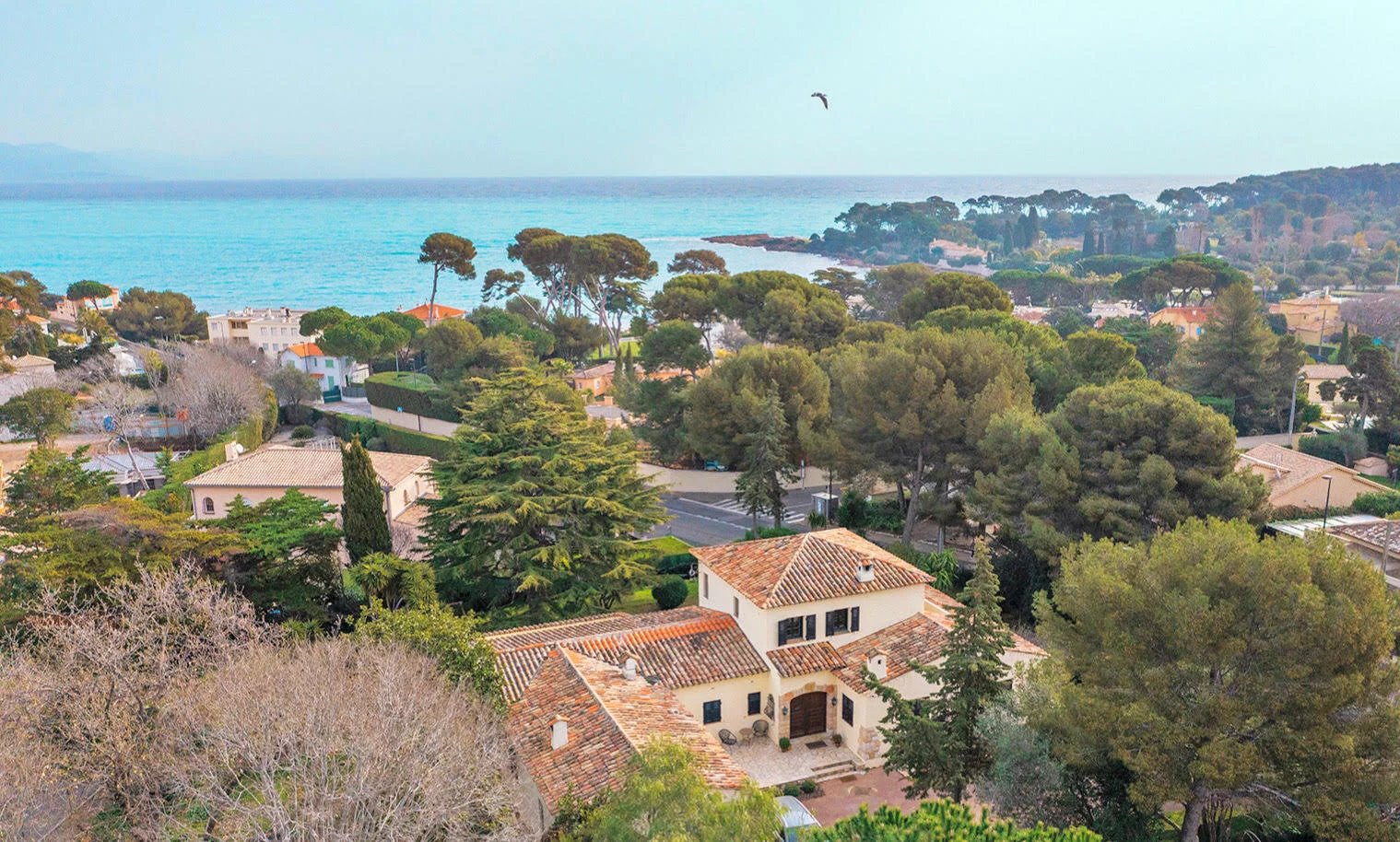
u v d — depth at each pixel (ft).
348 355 361.30
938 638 115.96
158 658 94.63
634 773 62.75
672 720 95.96
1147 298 508.94
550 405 154.92
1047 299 579.89
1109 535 144.46
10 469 245.45
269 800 71.36
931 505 174.70
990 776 89.30
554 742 91.30
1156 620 80.84
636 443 236.22
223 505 191.31
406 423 326.44
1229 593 79.30
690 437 213.66
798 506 231.30
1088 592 86.48
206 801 76.69
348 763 76.54
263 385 334.65
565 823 78.79
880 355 179.42
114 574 115.44
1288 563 77.20
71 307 541.34
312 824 68.90
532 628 124.98
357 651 96.17
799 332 293.64
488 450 148.05
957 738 90.12
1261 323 293.84
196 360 301.63
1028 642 122.11
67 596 113.70
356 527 149.79
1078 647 88.69
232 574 129.29
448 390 310.04
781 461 191.52
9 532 145.69
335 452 203.41
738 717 115.55
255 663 90.27
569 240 385.50
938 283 307.99
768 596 115.24
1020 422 156.97
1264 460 203.21
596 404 337.31
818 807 103.40
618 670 106.93
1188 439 142.72
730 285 313.32
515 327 382.42
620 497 151.94
